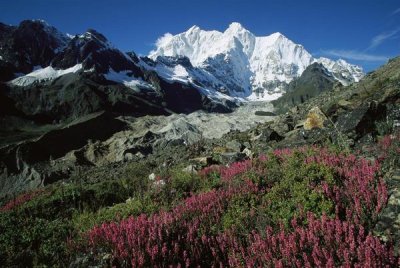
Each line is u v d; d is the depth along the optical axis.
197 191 12.23
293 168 10.91
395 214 7.31
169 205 11.33
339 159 11.06
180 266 6.96
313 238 6.84
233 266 7.07
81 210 14.04
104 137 102.38
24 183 43.31
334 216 7.55
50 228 10.10
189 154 24.30
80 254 7.89
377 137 14.33
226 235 8.12
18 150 60.56
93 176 27.97
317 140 16.16
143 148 65.12
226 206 9.70
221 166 14.98
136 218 9.42
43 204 14.29
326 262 6.37
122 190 15.84
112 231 8.34
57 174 44.09
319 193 8.51
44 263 8.18
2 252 8.70
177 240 7.96
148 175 18.75
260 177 11.12
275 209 8.80
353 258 6.32
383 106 15.73
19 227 10.45
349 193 8.41
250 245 7.64
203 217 9.03
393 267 6.12
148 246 7.40
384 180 8.60
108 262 7.29
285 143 18.41
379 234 7.06
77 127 98.12
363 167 9.54
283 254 6.70
